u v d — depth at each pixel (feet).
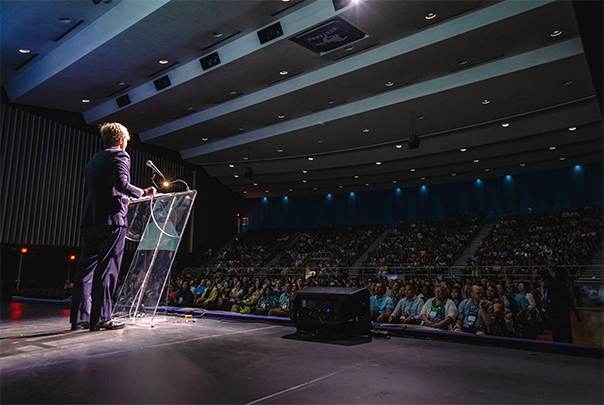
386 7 24.43
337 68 32.53
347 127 44.06
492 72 31.42
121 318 9.20
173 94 37.01
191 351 6.36
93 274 8.14
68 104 39.60
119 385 4.50
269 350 6.72
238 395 4.35
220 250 71.77
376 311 18.40
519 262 44.78
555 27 26.05
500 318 15.11
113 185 8.05
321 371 5.48
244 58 30.09
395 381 5.08
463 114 40.24
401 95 36.40
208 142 53.57
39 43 29.55
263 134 47.70
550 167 60.70
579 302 30.60
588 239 47.37
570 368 5.91
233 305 27.99
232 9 25.21
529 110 39.34
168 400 4.10
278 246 73.36
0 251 41.60
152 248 9.49
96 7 25.71
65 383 4.48
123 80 34.73
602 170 58.13
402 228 70.38
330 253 65.16
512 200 65.31
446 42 27.58
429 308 15.85
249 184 73.31
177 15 25.39
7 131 36.65
